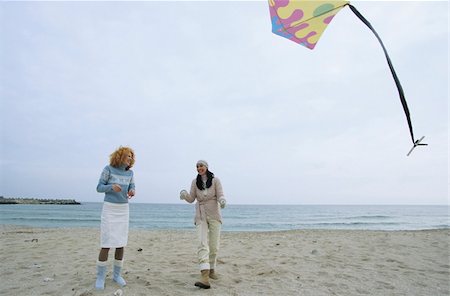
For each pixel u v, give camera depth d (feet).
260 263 17.48
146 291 11.89
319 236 31.40
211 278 14.03
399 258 18.71
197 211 13.94
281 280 13.93
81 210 181.27
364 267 16.44
